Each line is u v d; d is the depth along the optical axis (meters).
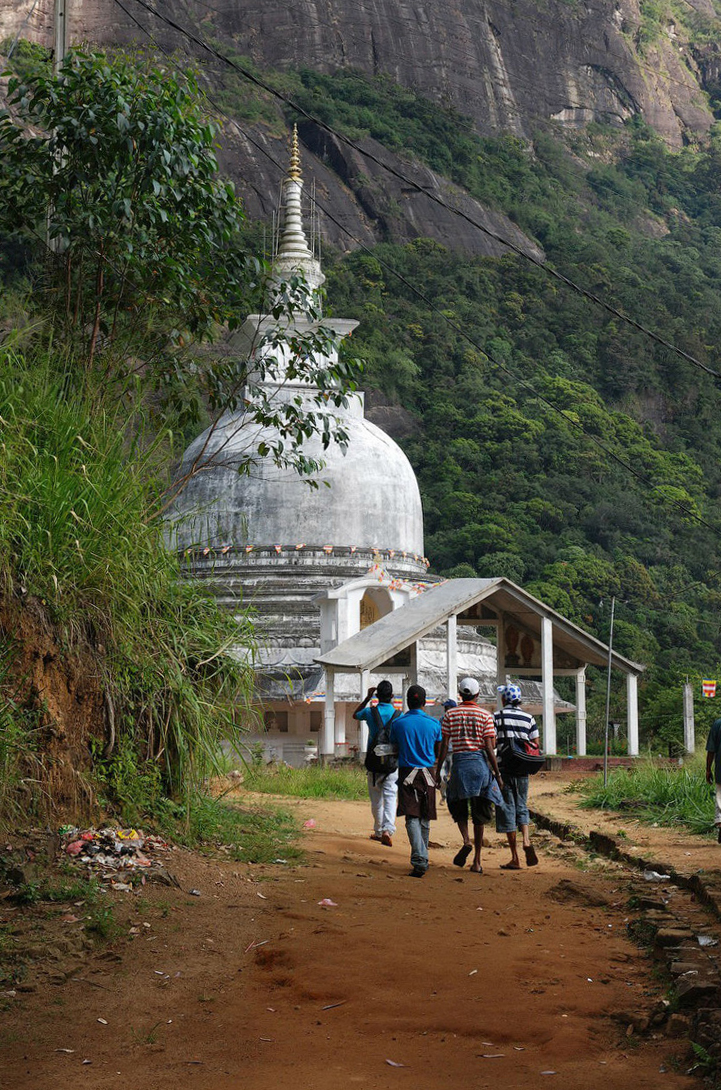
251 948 6.81
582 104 133.38
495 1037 5.43
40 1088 4.75
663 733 34.00
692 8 162.38
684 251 114.19
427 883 9.59
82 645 9.12
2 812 7.91
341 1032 5.46
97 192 12.39
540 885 9.81
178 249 12.73
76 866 7.90
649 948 7.15
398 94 111.31
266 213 90.44
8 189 12.83
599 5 138.75
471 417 75.94
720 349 89.19
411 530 37.16
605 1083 4.82
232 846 9.98
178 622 9.88
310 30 111.94
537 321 87.69
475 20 124.75
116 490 9.38
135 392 11.12
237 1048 5.25
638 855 10.70
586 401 79.81
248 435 35.34
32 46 14.10
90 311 12.84
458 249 96.06
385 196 96.81
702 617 65.06
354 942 6.94
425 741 10.40
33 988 5.90
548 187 114.50
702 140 145.50
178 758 10.02
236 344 36.78
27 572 8.53
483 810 10.68
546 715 27.38
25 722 8.18
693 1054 5.09
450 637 26.42
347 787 19.64
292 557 34.78
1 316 10.25
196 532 34.69
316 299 13.65
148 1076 4.89
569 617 60.00
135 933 6.90
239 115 96.12
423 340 80.62
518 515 68.56
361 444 36.91
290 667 31.97
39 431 9.38
